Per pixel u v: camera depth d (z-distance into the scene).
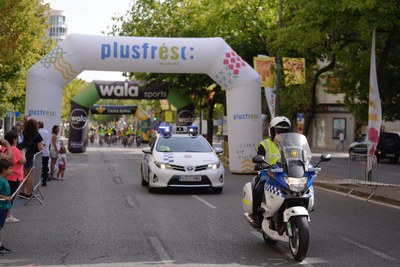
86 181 26.62
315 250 11.64
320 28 23.16
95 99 56.25
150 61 30.83
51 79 30.31
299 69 31.47
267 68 32.88
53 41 55.62
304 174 10.65
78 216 16.03
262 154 11.30
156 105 99.19
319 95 77.50
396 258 10.92
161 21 48.94
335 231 13.85
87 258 10.76
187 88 50.56
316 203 19.16
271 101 33.91
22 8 29.94
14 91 46.34
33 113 30.22
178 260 10.64
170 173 21.11
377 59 30.44
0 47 29.84
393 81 45.06
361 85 43.84
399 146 50.16
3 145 14.91
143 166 23.95
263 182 11.61
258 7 38.69
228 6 38.59
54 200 19.58
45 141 23.95
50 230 13.80
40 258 10.75
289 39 27.08
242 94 31.80
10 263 10.34
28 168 19.53
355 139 73.62
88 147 78.12
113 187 24.02
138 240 12.56
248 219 12.09
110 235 13.16
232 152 32.19
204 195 21.28
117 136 95.69
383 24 21.84
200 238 12.83
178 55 30.86
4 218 11.21
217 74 31.64
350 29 28.89
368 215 16.50
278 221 10.90
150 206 18.17
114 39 30.75
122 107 83.44
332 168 39.12
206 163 21.50
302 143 11.08
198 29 43.78
